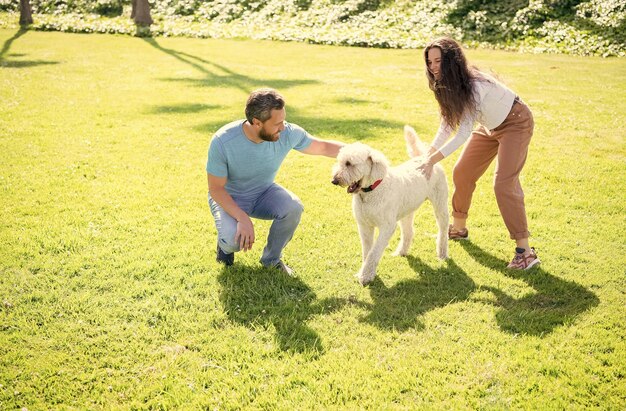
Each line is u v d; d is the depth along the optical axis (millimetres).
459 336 3625
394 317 3873
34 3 24078
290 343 3527
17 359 3332
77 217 5355
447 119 4250
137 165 6902
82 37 19828
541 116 9383
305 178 6637
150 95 10852
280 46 18312
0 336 3543
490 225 5496
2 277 4242
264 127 3775
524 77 12867
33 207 5551
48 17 22625
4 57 15336
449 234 5234
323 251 4867
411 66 14539
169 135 8227
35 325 3658
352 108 9930
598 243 4980
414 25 19266
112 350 3457
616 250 4848
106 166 6832
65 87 11406
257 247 4875
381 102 10430
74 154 7227
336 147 4484
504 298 4133
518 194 4457
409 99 10703
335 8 21078
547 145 7863
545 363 3299
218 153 3994
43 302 3938
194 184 6336
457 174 4973
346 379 3178
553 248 4891
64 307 3887
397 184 4234
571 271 4500
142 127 8602
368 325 3750
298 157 7434
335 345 3543
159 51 17000
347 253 4828
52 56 15648
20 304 3908
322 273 4477
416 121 9086
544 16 17922
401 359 3369
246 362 3346
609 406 2955
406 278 4449
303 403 2996
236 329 3684
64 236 4926
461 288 4277
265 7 22344
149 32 20594
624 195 6066
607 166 6969
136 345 3488
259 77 12922
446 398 3043
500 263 4703
